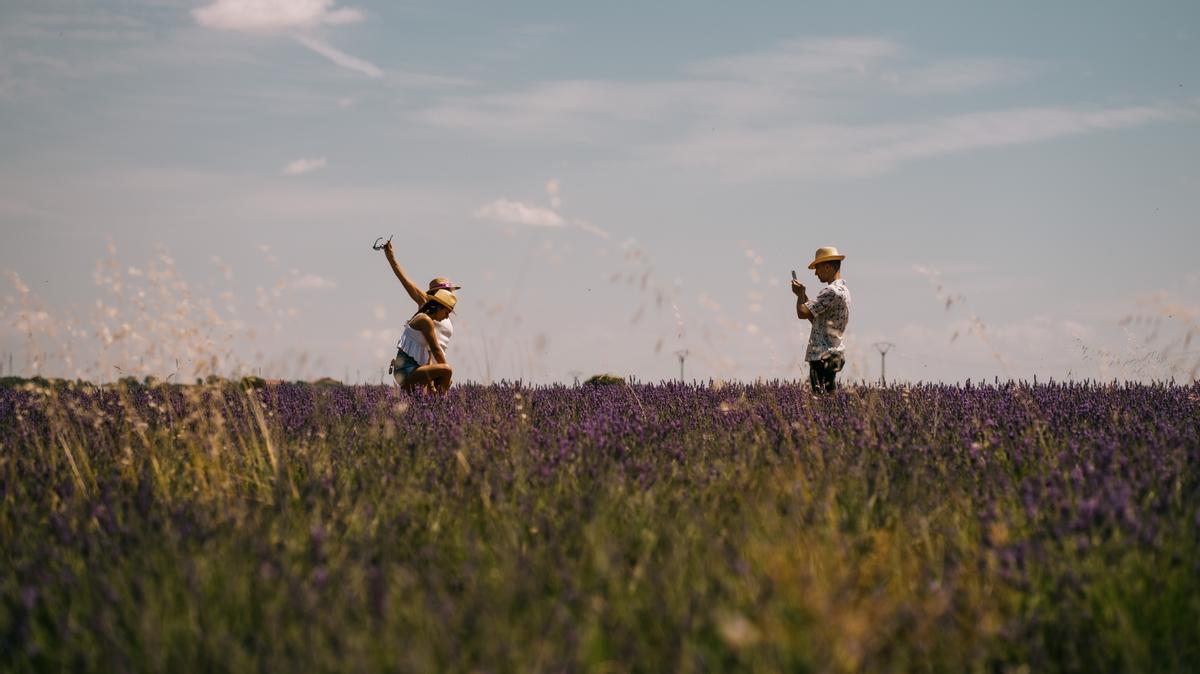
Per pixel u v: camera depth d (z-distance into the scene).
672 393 9.11
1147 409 7.59
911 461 5.21
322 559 3.67
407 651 2.81
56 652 3.10
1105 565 3.64
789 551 3.61
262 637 3.03
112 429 6.73
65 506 4.74
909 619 3.07
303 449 6.07
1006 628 3.17
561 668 2.71
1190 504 4.09
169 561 3.66
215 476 5.35
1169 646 3.19
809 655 2.73
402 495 4.75
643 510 4.35
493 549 3.91
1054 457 5.49
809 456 5.40
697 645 2.93
